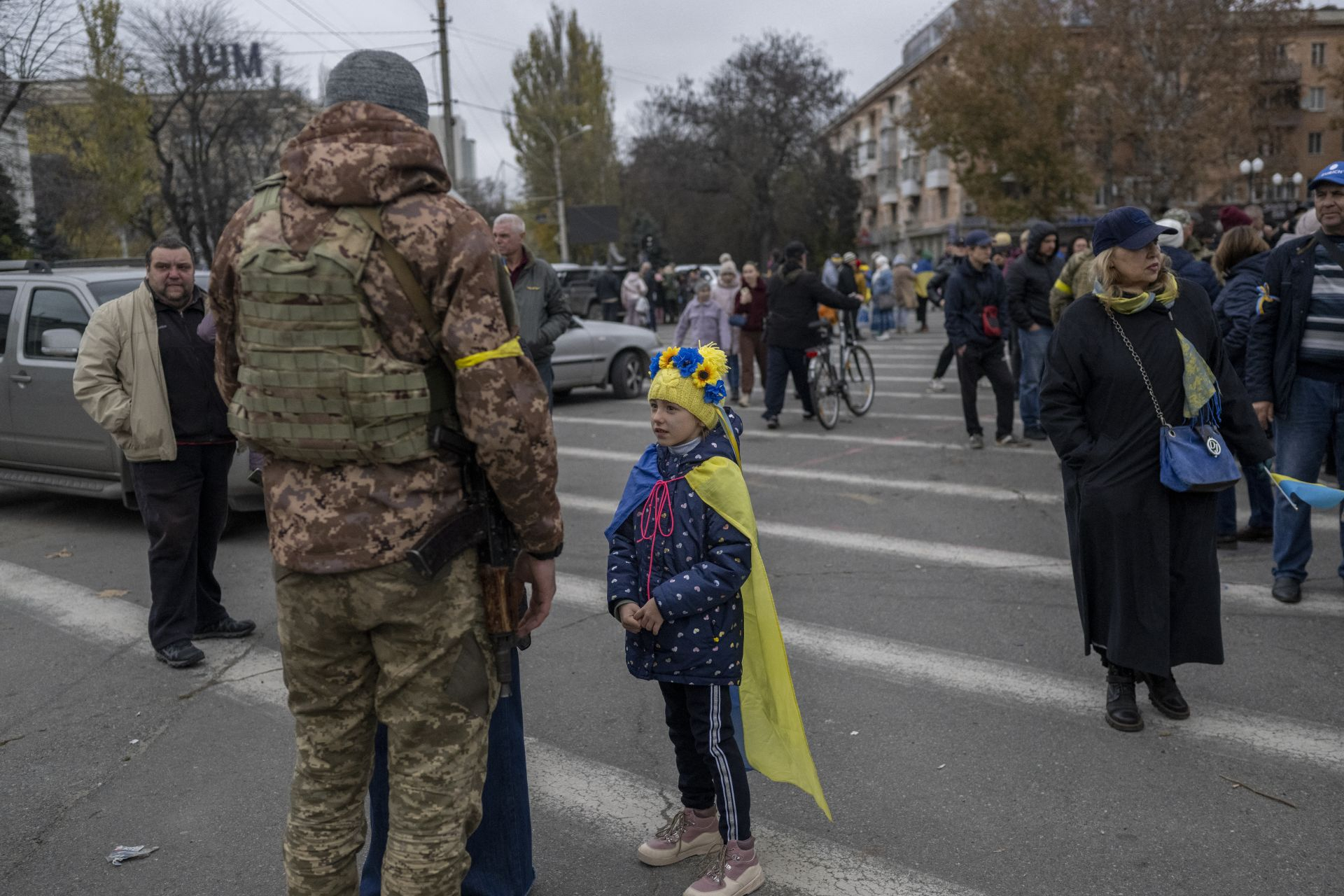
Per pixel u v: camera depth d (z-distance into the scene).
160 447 4.48
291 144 2.04
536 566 2.23
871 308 24.16
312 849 2.23
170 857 3.16
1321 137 55.56
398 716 2.14
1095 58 34.16
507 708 2.67
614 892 2.96
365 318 1.98
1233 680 4.26
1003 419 9.47
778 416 11.40
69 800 3.53
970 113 35.03
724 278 12.73
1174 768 3.57
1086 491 3.83
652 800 3.45
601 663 4.63
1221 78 33.44
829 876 2.98
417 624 2.08
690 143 58.53
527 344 7.44
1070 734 3.84
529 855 2.79
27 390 7.30
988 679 4.35
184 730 4.05
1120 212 3.76
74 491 7.16
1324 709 3.98
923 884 2.93
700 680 2.83
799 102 57.16
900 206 74.94
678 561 2.83
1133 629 3.76
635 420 11.92
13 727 4.12
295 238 1.98
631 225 61.78
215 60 31.64
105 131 27.27
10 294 7.55
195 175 32.69
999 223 37.31
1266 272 5.01
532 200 59.69
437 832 2.14
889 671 4.46
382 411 1.99
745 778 2.88
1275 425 5.16
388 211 1.98
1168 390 3.74
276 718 4.16
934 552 6.20
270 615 5.40
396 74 2.16
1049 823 3.24
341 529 2.03
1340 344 4.83
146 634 5.16
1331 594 5.23
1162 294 3.78
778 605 5.36
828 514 7.22
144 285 4.54
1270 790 3.40
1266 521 6.10
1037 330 9.41
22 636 5.18
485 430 2.01
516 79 58.78
